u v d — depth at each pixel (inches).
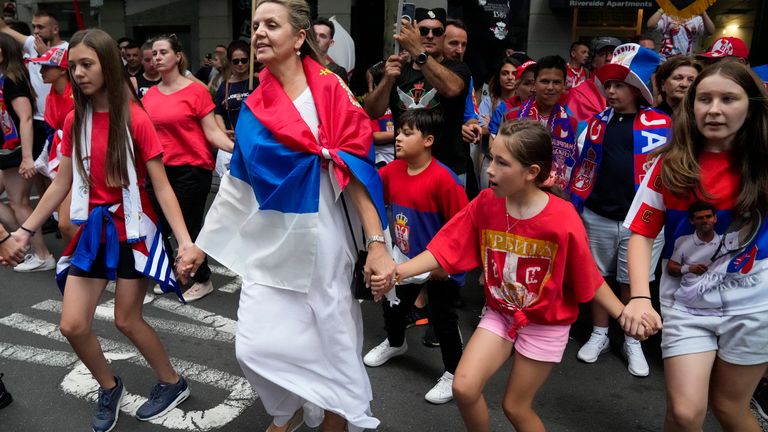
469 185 221.8
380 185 101.6
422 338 166.1
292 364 102.3
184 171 181.3
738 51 163.5
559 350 98.6
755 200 85.7
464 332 173.2
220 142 181.8
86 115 110.7
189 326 172.4
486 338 100.7
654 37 254.8
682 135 89.9
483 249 102.1
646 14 374.0
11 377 142.5
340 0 426.6
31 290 198.2
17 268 214.4
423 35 155.3
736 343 89.8
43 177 247.1
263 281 101.4
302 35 98.5
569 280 96.6
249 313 101.6
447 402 134.2
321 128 98.3
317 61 102.1
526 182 93.7
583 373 149.7
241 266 104.0
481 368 97.8
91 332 116.8
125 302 116.5
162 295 194.2
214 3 478.0
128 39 294.7
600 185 152.9
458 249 103.4
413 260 102.9
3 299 190.4
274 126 96.9
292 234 98.3
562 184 167.5
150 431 121.8
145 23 506.0
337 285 102.0
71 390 136.9
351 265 105.1
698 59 156.1
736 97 83.6
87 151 110.6
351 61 245.9
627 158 148.1
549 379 146.6
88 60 105.7
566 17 388.5
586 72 253.6
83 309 113.7
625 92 146.1
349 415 103.8
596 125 153.3
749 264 88.4
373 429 124.3
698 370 90.4
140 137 111.5
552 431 125.3
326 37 209.9
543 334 98.6
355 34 433.4
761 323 88.1
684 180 88.3
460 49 189.9
